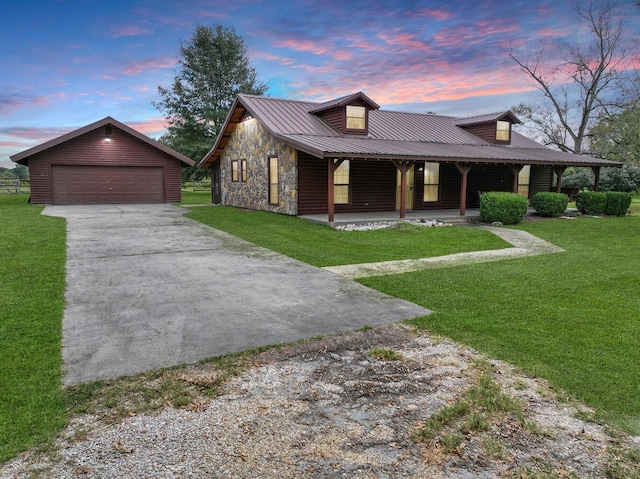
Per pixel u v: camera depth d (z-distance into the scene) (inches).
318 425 104.8
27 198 876.0
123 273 257.3
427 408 113.0
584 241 400.2
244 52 1162.6
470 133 729.6
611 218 578.2
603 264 295.3
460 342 156.7
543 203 575.2
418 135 653.3
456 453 94.7
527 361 140.7
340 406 113.7
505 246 369.4
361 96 568.1
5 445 94.1
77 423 103.4
